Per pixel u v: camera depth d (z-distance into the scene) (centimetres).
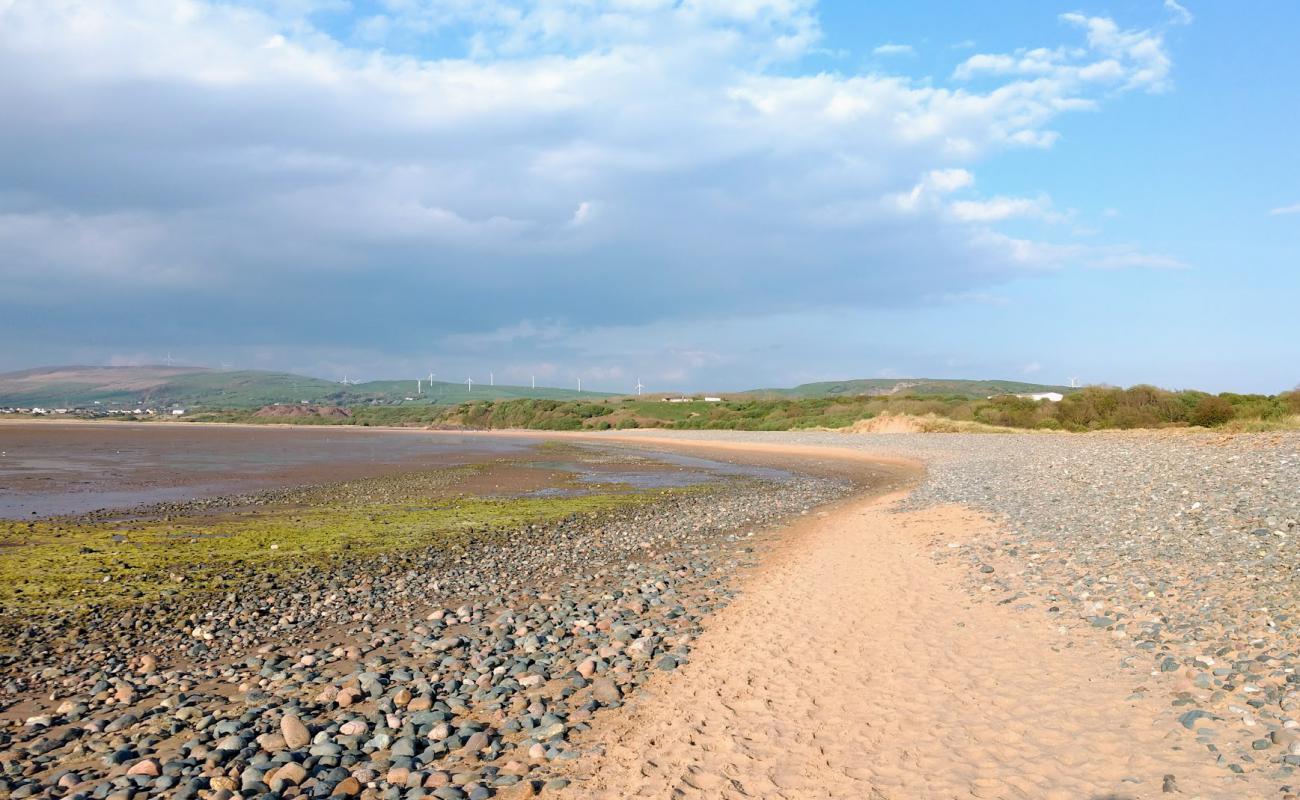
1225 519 1454
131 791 661
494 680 966
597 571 1711
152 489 3447
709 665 969
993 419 7188
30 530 2203
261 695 924
